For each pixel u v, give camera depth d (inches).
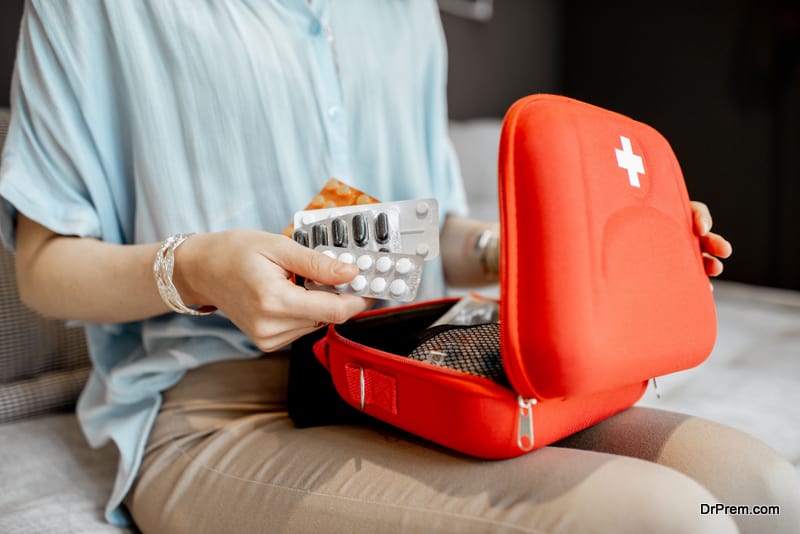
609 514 14.7
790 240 86.9
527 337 15.7
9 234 24.8
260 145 25.2
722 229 93.4
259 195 25.7
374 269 18.9
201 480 22.2
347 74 27.7
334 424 23.0
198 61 24.0
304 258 18.1
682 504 14.7
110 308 23.0
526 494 16.0
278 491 19.9
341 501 18.3
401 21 30.6
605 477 15.9
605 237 16.8
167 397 26.1
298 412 22.4
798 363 44.1
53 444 30.8
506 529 15.4
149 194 24.5
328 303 17.9
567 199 15.9
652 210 19.1
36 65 23.5
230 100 24.5
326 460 19.9
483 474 17.1
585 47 104.5
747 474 18.8
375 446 20.1
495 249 30.0
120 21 23.4
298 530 18.7
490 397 16.5
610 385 16.9
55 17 23.1
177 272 20.6
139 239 25.2
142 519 23.8
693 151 95.2
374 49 28.9
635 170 18.8
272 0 25.2
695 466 19.2
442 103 33.7
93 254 22.7
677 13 94.1
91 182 24.2
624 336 16.8
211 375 25.2
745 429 32.1
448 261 31.9
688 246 20.4
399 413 18.7
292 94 25.6
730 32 89.4
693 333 19.6
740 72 89.0
